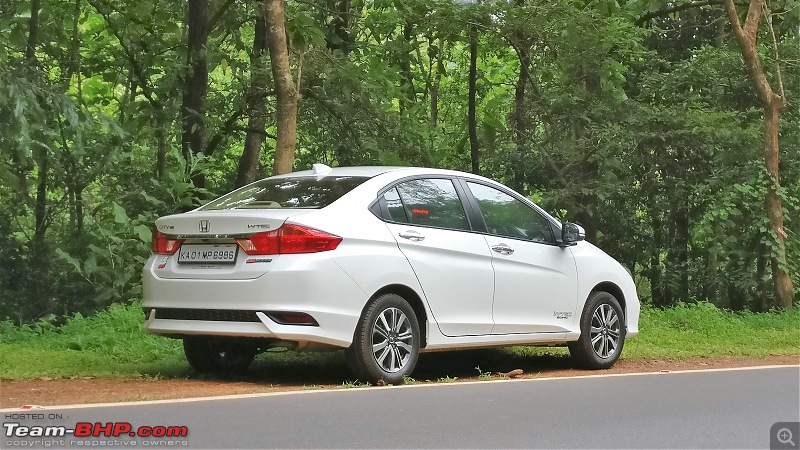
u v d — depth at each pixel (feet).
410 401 23.12
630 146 63.21
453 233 29.25
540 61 63.93
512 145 66.44
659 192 67.05
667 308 53.83
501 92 84.02
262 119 64.44
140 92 66.39
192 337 28.17
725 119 63.72
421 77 75.00
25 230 48.49
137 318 38.01
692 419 21.31
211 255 26.43
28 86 43.62
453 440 18.52
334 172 29.12
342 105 57.31
